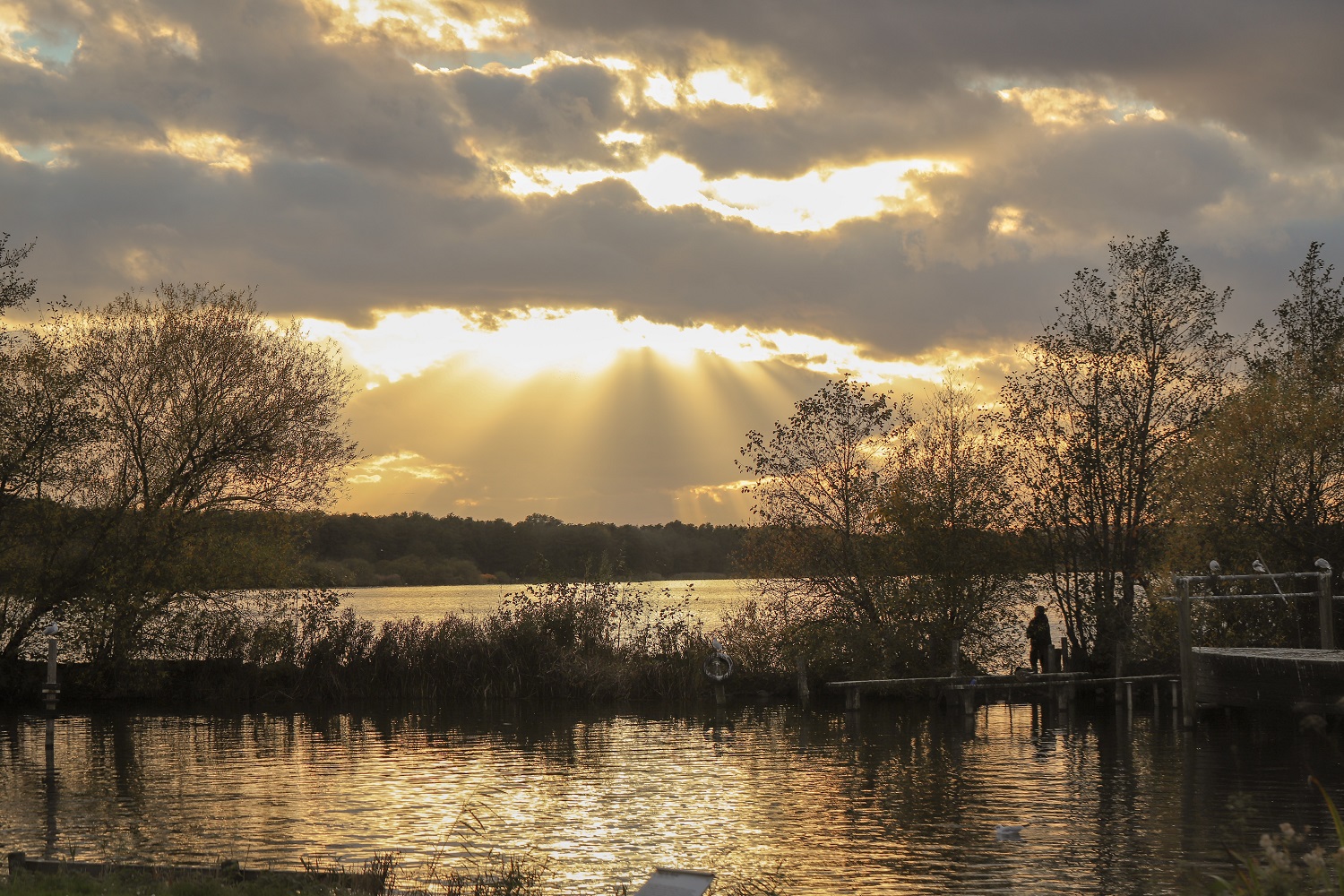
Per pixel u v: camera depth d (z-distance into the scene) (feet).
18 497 126.82
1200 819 60.54
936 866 52.70
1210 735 90.84
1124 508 119.34
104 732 105.19
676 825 62.44
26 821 64.44
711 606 278.87
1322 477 107.86
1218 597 95.40
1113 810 63.46
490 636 133.28
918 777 75.72
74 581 126.31
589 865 54.34
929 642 119.65
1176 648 113.60
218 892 42.63
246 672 129.80
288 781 77.30
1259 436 108.68
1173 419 117.19
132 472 133.39
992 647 121.29
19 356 126.62
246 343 137.39
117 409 133.08
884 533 120.67
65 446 125.49
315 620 133.49
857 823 62.18
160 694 130.72
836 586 124.06
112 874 46.26
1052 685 114.01
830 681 126.11
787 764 82.17
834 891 49.26
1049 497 118.83
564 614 134.21
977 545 116.16
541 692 128.47
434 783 76.38
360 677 130.52
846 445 124.26
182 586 128.57
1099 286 118.83
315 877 46.26
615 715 115.34
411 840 59.36
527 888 47.93
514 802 69.46
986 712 110.73
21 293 123.44
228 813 66.54
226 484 135.33
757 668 129.08
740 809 66.49
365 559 349.20
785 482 125.18
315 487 137.39
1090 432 118.32
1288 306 116.57
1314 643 107.04
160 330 136.36
